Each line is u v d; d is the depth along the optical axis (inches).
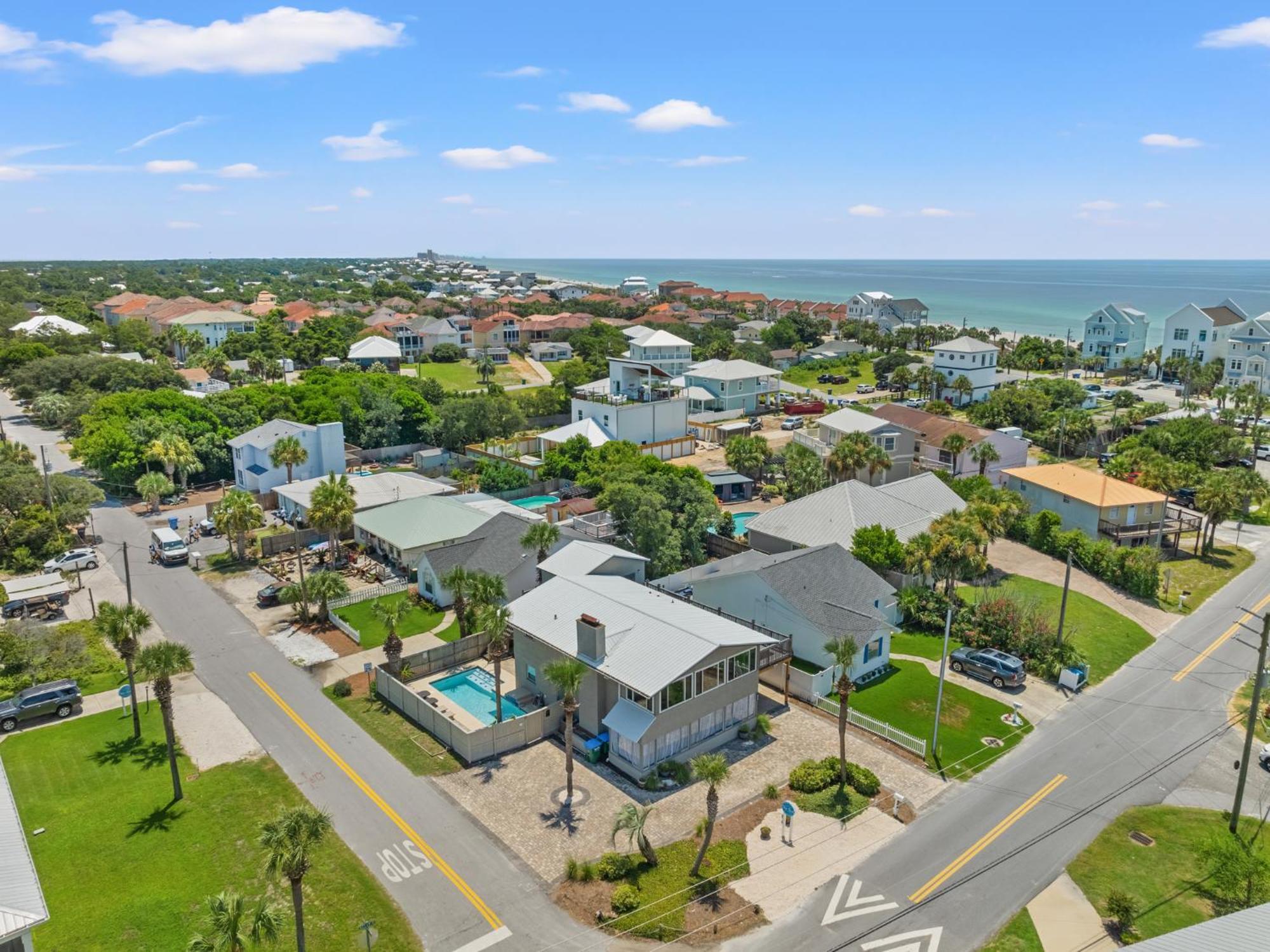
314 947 1141.1
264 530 3051.2
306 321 7500.0
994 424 4783.5
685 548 2655.0
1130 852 1339.8
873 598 2118.6
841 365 7037.4
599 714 1649.9
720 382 5221.5
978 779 1547.7
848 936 1155.9
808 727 1745.8
